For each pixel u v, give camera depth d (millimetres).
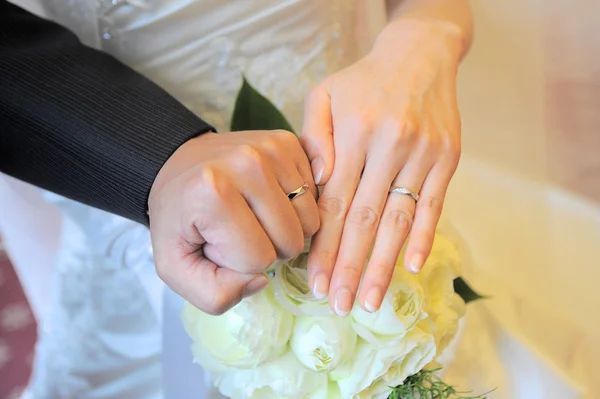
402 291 355
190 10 434
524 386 511
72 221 546
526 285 591
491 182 658
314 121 389
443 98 404
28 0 474
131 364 633
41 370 693
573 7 648
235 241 323
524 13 660
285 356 363
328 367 347
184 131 375
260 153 337
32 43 407
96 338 627
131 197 369
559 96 666
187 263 338
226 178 325
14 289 1143
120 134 375
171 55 453
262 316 348
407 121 371
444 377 482
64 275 603
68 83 391
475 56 666
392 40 440
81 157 378
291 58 470
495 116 679
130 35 448
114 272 564
